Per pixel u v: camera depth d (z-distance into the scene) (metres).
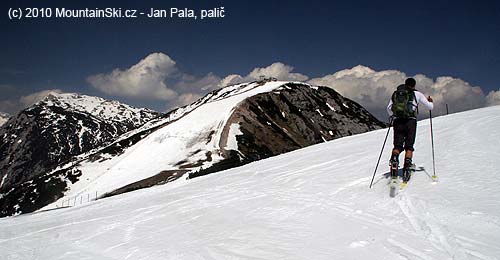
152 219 10.84
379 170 12.80
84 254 8.44
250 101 148.75
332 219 8.25
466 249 6.01
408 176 10.21
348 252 6.37
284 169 16.97
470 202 8.20
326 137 150.62
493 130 16.30
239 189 13.73
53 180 113.62
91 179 112.75
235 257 6.76
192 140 122.94
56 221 13.73
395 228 7.26
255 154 116.94
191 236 8.40
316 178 13.33
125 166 116.50
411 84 10.30
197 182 18.78
